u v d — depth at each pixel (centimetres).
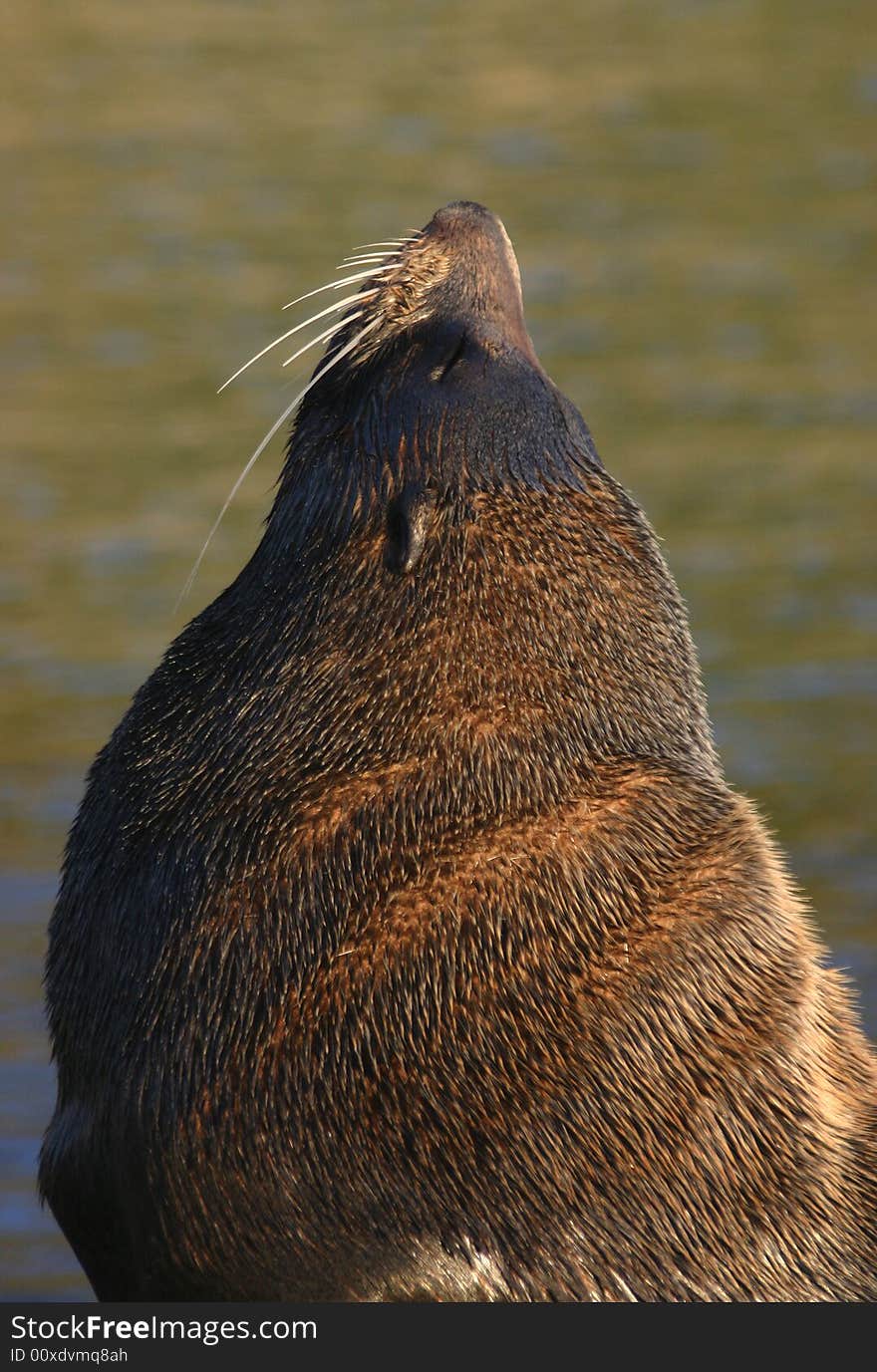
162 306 12162
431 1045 1938
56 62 18538
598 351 11162
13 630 7306
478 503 2069
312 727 2016
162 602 7600
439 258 2205
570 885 1984
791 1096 2003
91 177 15238
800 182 14750
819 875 5241
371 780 1992
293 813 1991
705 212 14100
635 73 17862
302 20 19950
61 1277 3788
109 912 2053
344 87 17625
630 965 1975
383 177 15075
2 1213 4006
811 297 12112
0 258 13325
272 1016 1952
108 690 6731
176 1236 1975
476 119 16600
